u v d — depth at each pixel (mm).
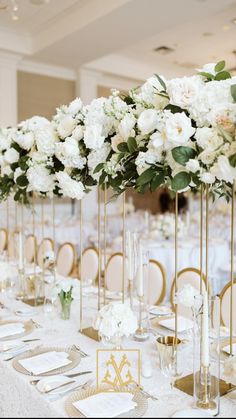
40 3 5910
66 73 8875
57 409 1426
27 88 8336
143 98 1740
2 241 5492
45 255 2926
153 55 8734
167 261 5008
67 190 2141
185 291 1819
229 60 8844
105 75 9281
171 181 1652
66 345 2041
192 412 1339
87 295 3021
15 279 3430
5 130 2857
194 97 1511
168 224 5812
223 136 1420
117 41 6727
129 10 5434
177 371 1692
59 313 2479
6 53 7477
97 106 2006
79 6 6027
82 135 2031
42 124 2553
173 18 5699
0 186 3031
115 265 3967
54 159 2281
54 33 6793
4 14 6371
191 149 1521
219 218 7586
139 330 2154
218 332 1475
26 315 2549
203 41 7691
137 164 1660
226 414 1429
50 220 7531
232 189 1737
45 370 1706
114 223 8281
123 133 1774
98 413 1389
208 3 5195
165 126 1536
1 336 2139
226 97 1486
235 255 5742
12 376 1696
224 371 1592
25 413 1575
